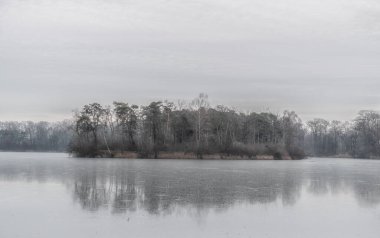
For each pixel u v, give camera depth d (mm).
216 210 34906
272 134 173875
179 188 48750
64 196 41500
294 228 28875
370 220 31609
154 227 28562
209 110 152000
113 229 27844
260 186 52281
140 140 148750
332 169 92562
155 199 40188
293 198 42250
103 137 152000
